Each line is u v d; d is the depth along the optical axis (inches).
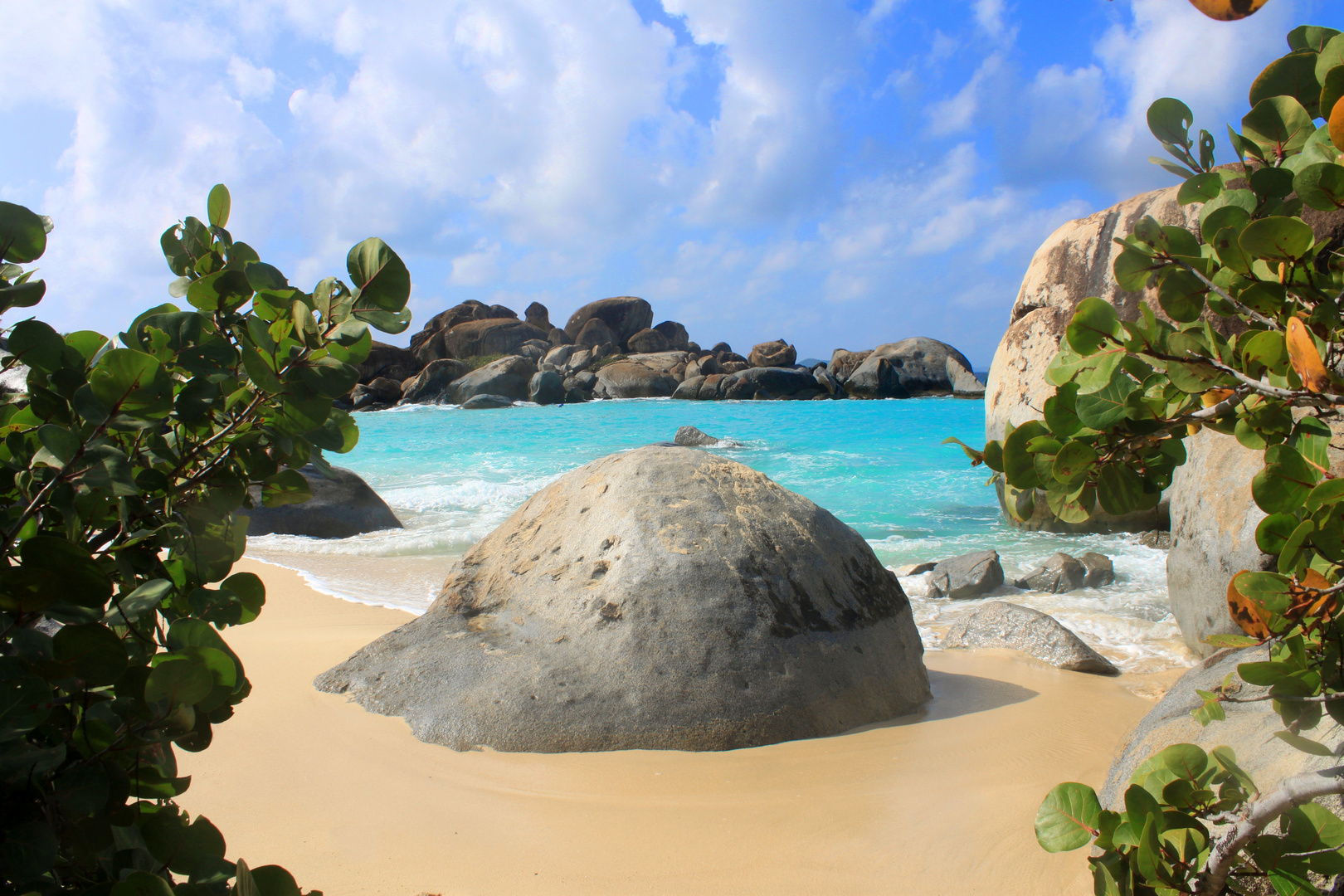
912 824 112.7
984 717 161.5
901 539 392.5
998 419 467.8
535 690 148.7
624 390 1610.5
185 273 60.9
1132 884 48.6
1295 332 39.8
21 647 39.1
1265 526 45.8
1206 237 49.5
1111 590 299.6
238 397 53.2
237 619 53.2
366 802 120.3
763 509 177.3
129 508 48.5
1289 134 53.6
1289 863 44.7
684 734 142.7
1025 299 461.4
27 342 47.7
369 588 288.2
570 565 174.2
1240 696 101.3
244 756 135.2
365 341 49.0
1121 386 47.9
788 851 106.0
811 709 150.6
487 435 955.3
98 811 41.6
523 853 106.0
